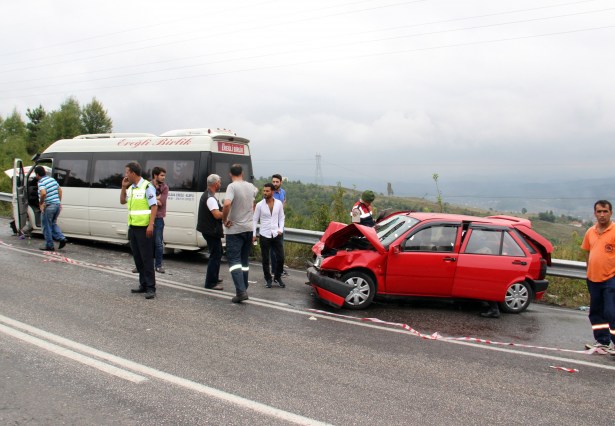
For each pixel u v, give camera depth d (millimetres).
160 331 5762
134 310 6629
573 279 10086
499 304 8062
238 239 7430
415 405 4180
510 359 5648
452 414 4055
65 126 54469
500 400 4422
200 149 10867
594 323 6371
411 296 7719
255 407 3934
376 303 8141
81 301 6941
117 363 4695
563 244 12203
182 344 5348
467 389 4625
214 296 7750
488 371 5172
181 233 10984
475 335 6621
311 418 3807
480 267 7633
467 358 5562
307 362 5035
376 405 4121
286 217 14125
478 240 7805
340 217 13289
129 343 5277
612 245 6133
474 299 7734
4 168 27688
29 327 5613
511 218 8703
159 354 5000
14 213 13570
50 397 3930
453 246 7719
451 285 7648
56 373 4395
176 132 11625
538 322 7602
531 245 8102
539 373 5238
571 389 4828
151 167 11391
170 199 11062
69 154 13008
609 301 6117
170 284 8492
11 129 55688
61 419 3590
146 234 7352
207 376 4504
